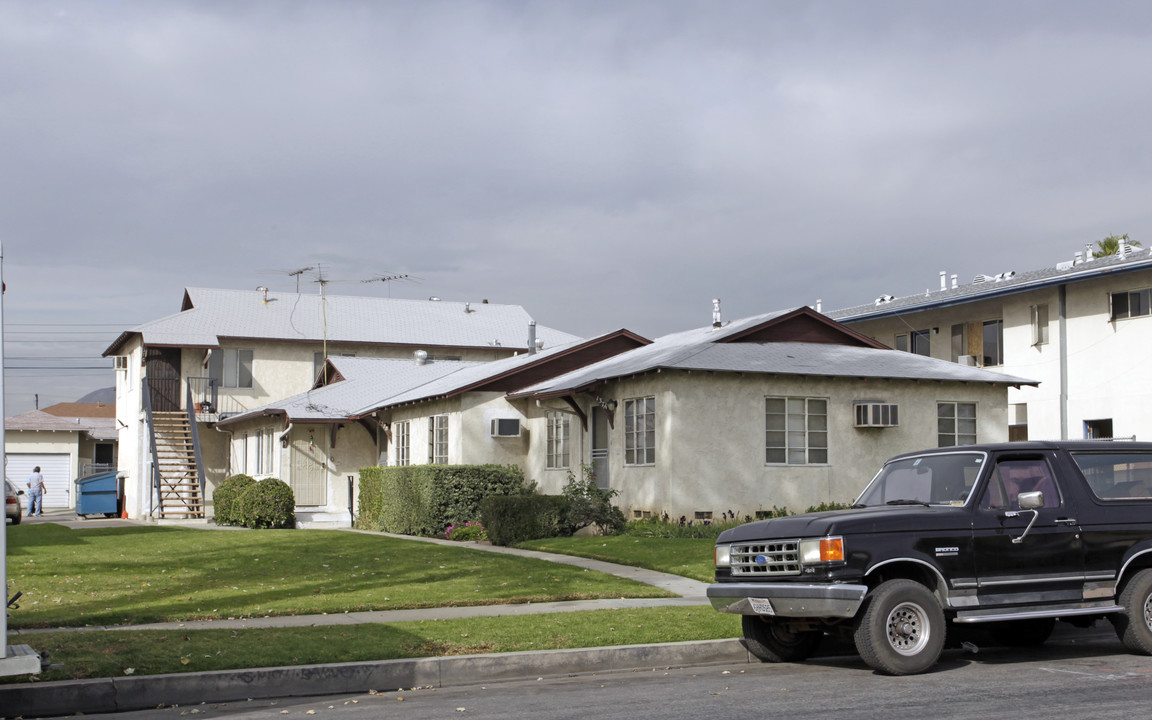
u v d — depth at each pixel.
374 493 28.80
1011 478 10.34
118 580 15.85
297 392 45.47
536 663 10.27
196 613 12.77
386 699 9.20
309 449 35.00
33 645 10.29
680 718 7.98
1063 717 7.75
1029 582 10.06
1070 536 10.25
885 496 11.12
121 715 8.66
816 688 9.14
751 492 23.09
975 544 9.91
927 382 25.06
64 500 52.56
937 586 9.88
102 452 58.78
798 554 9.76
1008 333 34.62
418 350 43.47
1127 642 10.50
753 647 10.78
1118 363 30.91
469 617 12.44
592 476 24.50
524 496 22.59
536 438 28.44
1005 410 25.75
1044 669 9.86
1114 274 30.75
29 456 52.28
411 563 17.94
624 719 8.01
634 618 12.17
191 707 8.95
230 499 29.94
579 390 24.98
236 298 47.56
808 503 23.62
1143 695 8.52
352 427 35.62
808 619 10.27
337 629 11.50
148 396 37.69
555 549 20.31
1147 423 29.91
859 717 7.88
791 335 26.56
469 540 23.72
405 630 11.40
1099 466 10.66
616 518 22.86
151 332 42.59
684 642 10.87
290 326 46.09
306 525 32.00
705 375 22.91
